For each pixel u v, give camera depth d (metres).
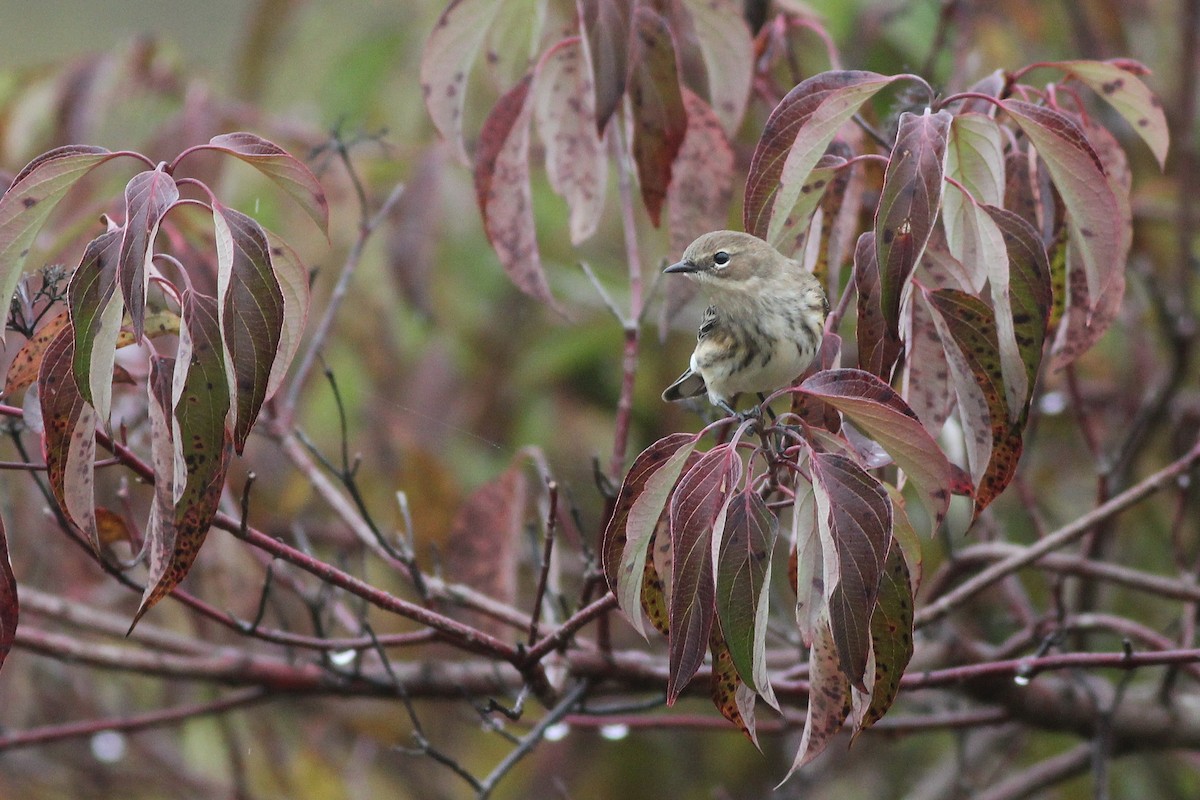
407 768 13.59
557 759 13.88
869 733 9.91
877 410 5.68
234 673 9.34
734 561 5.65
